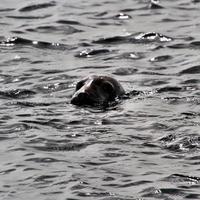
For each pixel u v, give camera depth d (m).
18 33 69.06
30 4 79.94
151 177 36.84
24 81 54.84
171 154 39.94
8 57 61.62
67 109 48.34
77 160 38.97
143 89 53.06
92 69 58.34
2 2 81.19
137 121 45.66
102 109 48.56
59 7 79.12
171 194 34.91
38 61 60.50
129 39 67.44
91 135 42.88
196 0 82.31
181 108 48.53
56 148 40.75
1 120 45.56
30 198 34.53
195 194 34.94
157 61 60.62
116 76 56.44
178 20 74.19
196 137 42.25
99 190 35.25
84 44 65.81
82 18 74.75
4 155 39.69
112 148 40.72
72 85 54.16
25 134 42.94
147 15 76.12
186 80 55.16
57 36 68.44
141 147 40.97
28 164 38.41
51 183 36.09
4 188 35.62
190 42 66.00
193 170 37.72
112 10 78.06
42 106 48.97
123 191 35.25
